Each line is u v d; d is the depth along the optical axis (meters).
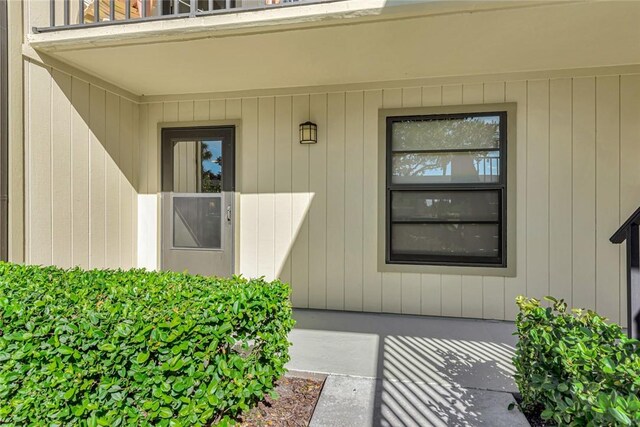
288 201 3.95
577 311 1.91
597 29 2.58
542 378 1.68
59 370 1.51
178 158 4.20
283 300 2.15
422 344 2.95
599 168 3.35
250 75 3.54
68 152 3.32
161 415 1.54
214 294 1.90
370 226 3.77
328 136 3.84
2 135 2.76
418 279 3.69
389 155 3.74
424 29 2.58
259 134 4.00
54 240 3.20
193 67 3.32
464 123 3.61
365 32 2.63
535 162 3.46
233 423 1.79
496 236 3.57
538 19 2.43
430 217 3.70
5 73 2.78
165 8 3.74
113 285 2.13
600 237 3.36
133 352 1.54
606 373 1.35
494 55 3.05
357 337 3.10
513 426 1.87
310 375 2.42
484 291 3.56
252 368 1.90
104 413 1.51
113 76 3.57
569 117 3.39
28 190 2.97
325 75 3.53
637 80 3.26
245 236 4.05
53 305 1.73
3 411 1.52
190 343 1.62
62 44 2.91
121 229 3.98
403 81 3.66
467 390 2.22
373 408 2.04
